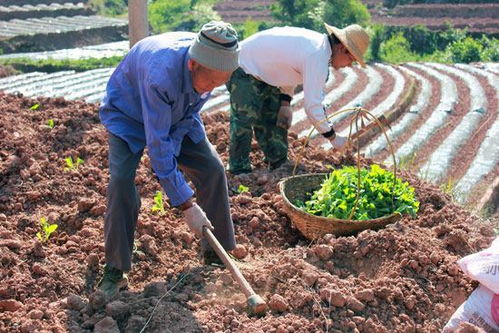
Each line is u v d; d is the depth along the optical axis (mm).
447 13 35031
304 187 5449
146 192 5641
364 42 5363
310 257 4566
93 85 14266
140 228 4824
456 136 11531
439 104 14297
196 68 3721
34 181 5480
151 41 3920
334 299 4008
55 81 14625
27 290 4141
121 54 27094
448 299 4219
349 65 5629
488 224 5812
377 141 11188
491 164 9906
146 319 3922
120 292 4164
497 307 3896
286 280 4254
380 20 34688
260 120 6168
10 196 5273
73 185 5488
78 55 26578
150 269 4527
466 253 4602
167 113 3791
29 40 28438
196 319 3928
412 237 4535
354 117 5191
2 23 30938
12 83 14180
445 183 8945
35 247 4445
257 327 3854
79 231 4828
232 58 3664
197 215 4000
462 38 30438
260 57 5691
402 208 5020
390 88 16188
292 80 5688
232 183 5871
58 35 30031
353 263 4539
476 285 4211
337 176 5227
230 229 4516
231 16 38938
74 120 6676
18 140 5984
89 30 31875
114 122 4035
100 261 4504
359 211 5023
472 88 15875
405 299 4113
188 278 4414
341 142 5477
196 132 4270
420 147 11086
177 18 36750
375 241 4523
